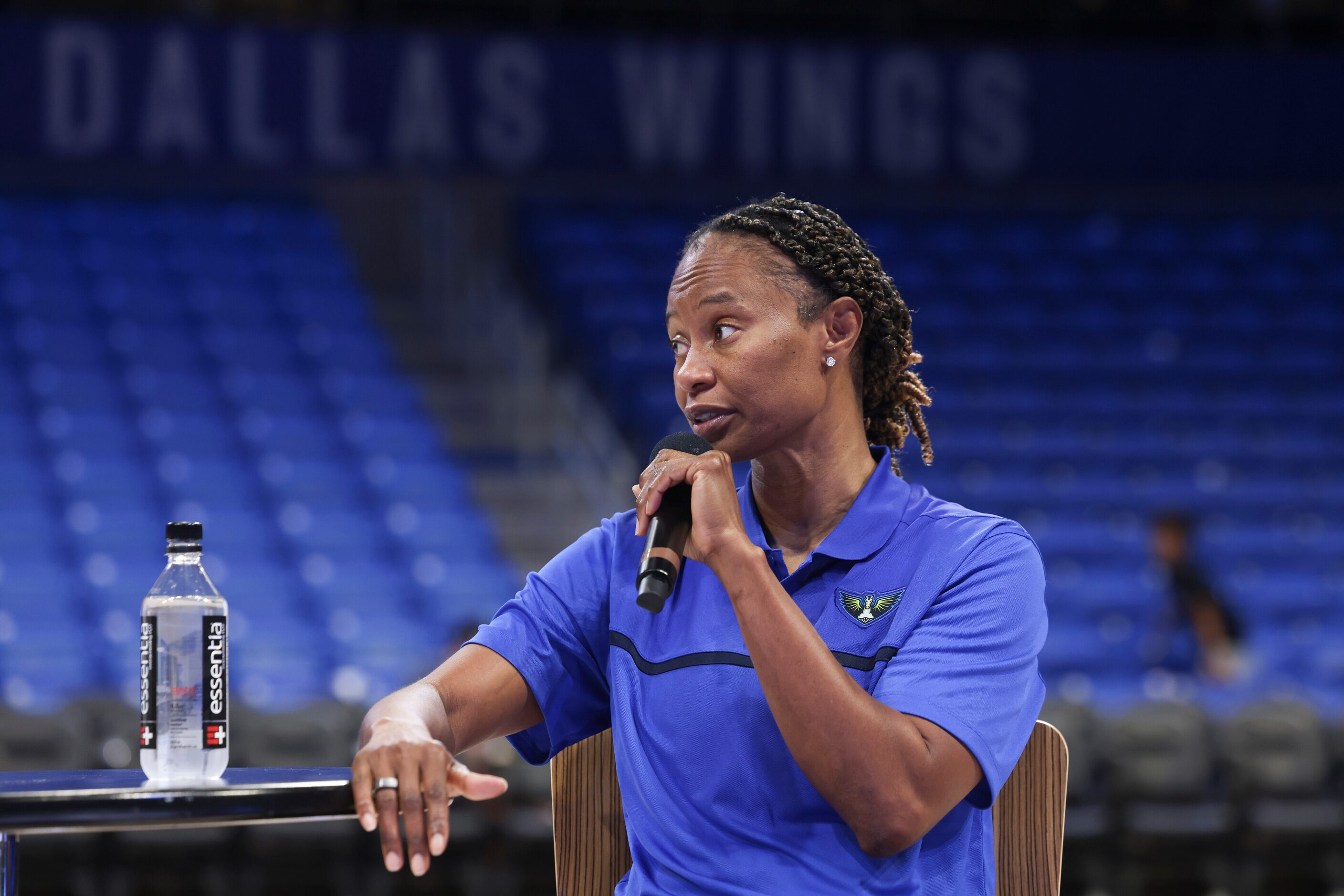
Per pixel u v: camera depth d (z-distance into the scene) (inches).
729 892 146.4
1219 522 859.4
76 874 523.8
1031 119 1032.8
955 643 149.6
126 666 674.2
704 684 154.3
